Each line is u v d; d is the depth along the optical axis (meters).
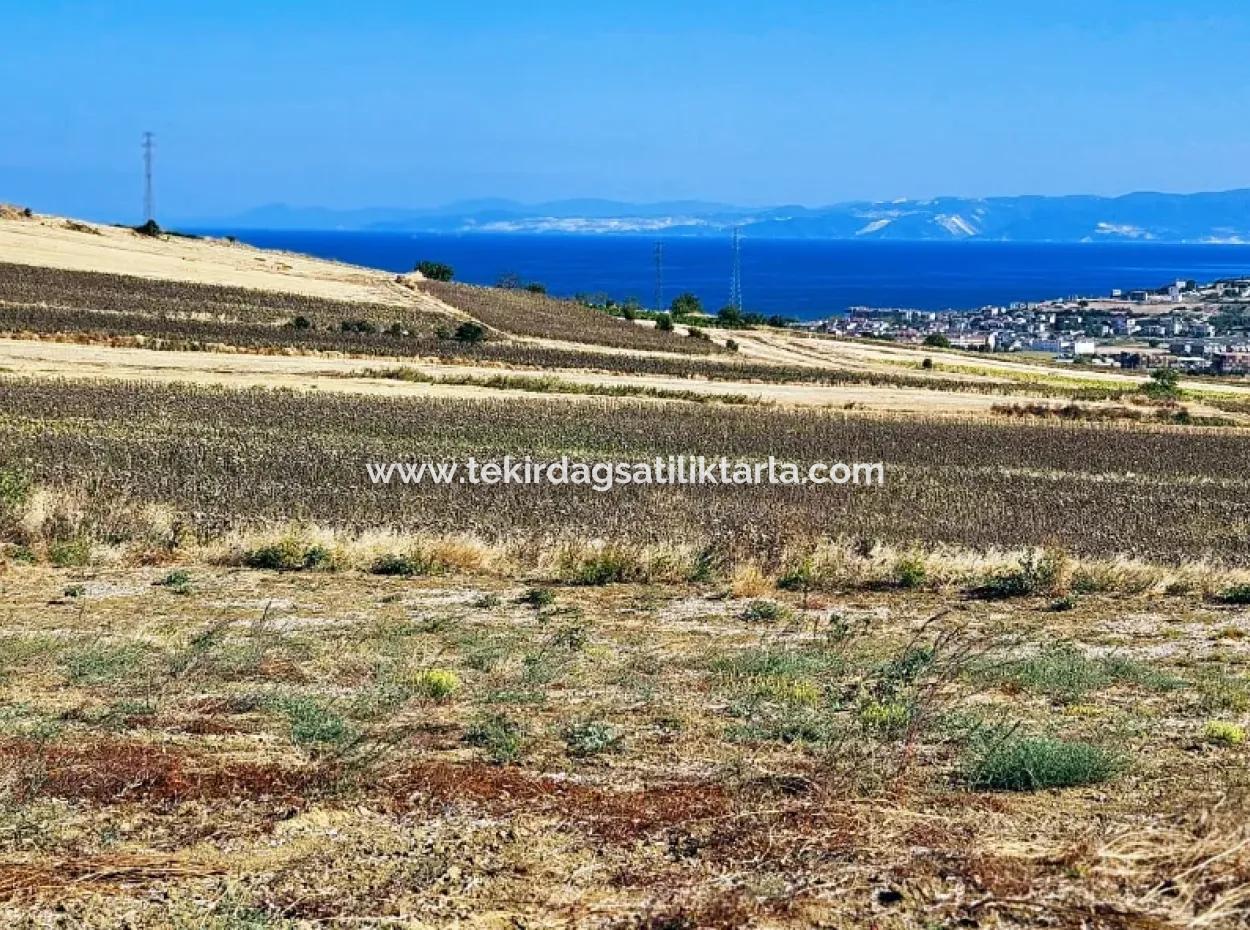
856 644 12.45
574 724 8.62
